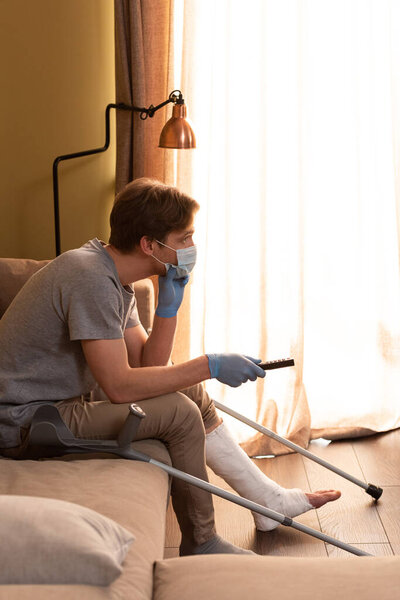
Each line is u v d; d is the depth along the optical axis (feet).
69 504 4.32
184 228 6.57
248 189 10.39
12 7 10.35
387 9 10.16
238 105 10.25
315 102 10.58
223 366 6.53
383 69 10.35
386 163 10.55
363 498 8.73
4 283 9.09
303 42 10.05
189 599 4.08
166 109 10.50
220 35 10.20
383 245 10.66
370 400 10.94
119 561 4.25
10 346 6.42
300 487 9.07
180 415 6.45
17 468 5.86
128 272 6.61
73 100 10.82
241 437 10.36
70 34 10.64
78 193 11.07
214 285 10.63
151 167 10.73
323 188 10.79
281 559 4.54
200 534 6.77
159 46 10.42
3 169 10.67
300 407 10.41
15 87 10.55
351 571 4.32
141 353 7.39
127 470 5.82
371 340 10.94
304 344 11.18
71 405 6.53
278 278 10.44
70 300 6.18
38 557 3.92
